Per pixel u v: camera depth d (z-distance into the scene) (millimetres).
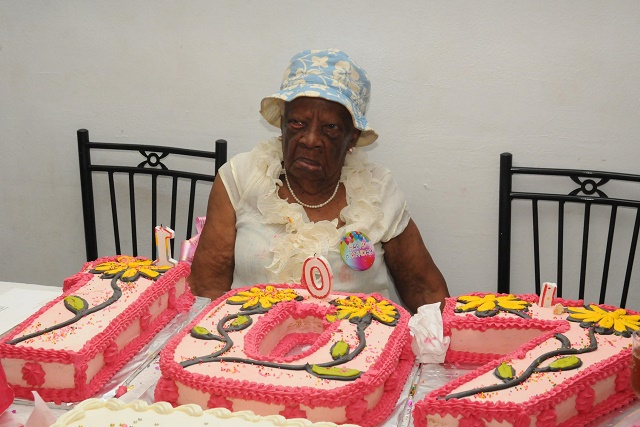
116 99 3279
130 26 3156
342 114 2312
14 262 3682
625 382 1800
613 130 2857
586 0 2727
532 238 3066
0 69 3332
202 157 3145
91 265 2346
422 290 2646
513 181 3016
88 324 1940
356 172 2494
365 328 1968
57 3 3188
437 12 2857
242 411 1637
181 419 1622
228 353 1844
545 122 2902
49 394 1789
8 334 1921
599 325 1956
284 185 2504
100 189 3428
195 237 2680
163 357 1815
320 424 1596
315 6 2963
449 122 2982
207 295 2529
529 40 2816
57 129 3389
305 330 2135
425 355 1969
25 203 3555
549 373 1742
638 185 2889
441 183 3074
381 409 1755
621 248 3014
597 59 2787
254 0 3008
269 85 3109
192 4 3068
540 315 2025
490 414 1596
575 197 2742
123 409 1661
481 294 2166
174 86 3201
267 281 2438
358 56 2980
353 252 2363
